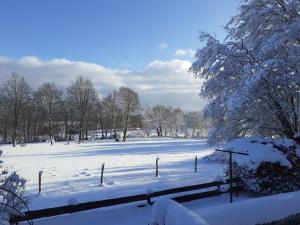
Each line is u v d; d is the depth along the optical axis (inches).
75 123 3634.4
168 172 847.1
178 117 5201.8
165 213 284.5
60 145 2429.9
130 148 1966.0
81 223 384.8
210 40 718.5
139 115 4173.2
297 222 321.1
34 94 3376.0
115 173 845.2
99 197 521.7
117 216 409.7
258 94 633.0
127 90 3575.3
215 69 706.8
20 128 3144.7
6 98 2837.1
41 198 538.6
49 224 374.3
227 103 655.8
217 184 510.3
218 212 298.2
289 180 506.6
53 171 900.6
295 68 637.3
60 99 3459.6
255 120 677.9
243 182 522.6
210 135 743.1
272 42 632.4
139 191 562.6
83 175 813.9
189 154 1504.7
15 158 1332.4
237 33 716.7
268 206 327.6
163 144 2409.0
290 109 661.9
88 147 2127.2
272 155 510.9
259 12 684.1
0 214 306.7
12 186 331.6
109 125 3848.4
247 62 692.7
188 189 491.2
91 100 3339.1
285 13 677.9
